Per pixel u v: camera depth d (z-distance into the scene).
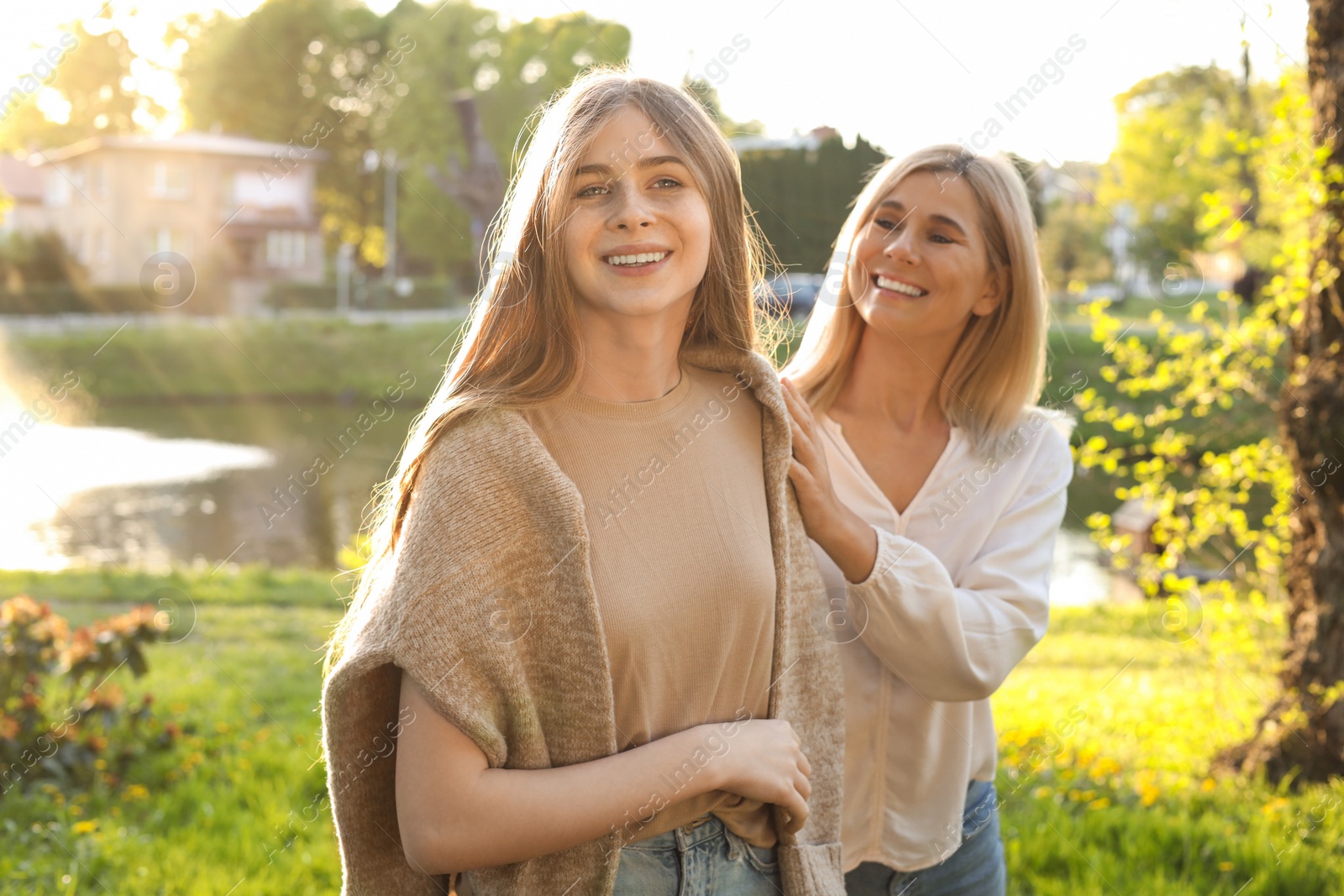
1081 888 2.69
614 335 1.27
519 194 1.28
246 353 22.59
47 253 27.30
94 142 28.39
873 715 1.64
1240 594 3.93
